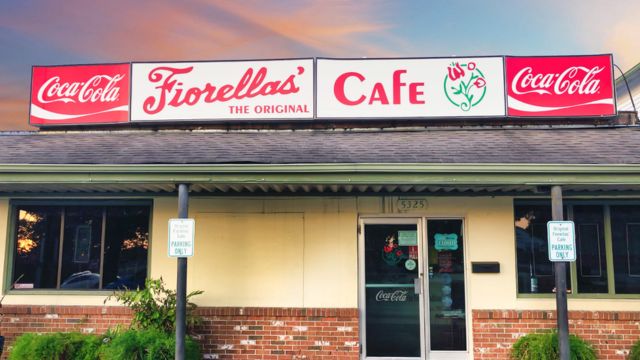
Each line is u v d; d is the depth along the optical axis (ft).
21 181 20.25
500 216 25.36
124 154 22.72
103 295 25.81
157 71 28.66
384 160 20.81
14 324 25.62
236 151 22.81
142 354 20.92
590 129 26.78
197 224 25.94
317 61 28.12
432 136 25.71
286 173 19.88
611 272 24.88
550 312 24.40
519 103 27.53
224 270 25.53
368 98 27.84
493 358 24.30
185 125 28.63
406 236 25.94
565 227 19.75
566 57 27.78
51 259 26.61
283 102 28.02
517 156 21.26
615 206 25.36
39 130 29.25
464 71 27.89
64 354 22.77
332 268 25.34
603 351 24.03
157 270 25.77
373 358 25.08
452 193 25.59
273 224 25.76
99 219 26.78
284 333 24.85
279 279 25.35
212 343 24.88
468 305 25.11
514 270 24.94
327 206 25.76
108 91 28.84
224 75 28.40
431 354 25.02
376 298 25.57
